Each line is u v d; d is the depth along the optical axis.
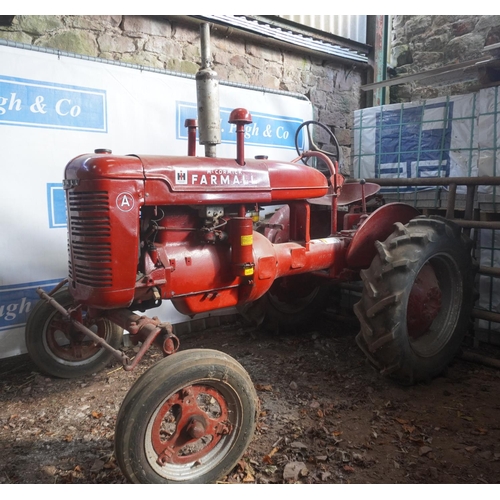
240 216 2.11
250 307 3.05
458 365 2.79
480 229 3.01
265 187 2.17
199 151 3.30
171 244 2.01
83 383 2.60
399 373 2.40
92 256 1.79
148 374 1.59
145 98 3.02
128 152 3.00
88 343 2.78
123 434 1.52
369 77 4.51
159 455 1.64
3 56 2.53
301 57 4.04
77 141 2.81
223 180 2.01
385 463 1.85
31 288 2.75
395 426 2.12
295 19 3.84
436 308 2.61
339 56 4.20
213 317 3.53
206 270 2.06
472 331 2.99
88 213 1.77
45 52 2.66
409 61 4.55
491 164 2.89
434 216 2.65
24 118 2.62
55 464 1.87
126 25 3.11
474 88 3.08
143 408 1.54
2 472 1.82
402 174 3.54
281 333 3.33
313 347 3.10
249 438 1.79
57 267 2.82
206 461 1.73
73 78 2.75
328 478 1.76
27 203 2.68
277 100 3.70
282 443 1.99
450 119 3.22
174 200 1.88
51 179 2.75
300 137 3.90
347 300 3.69
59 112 2.73
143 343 1.79
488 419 2.17
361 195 2.99
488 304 3.02
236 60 3.64
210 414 2.20
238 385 1.72
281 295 3.19
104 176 1.73
